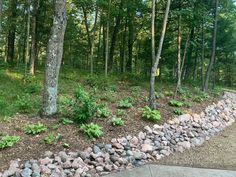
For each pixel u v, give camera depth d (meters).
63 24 4.02
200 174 3.38
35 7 6.86
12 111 4.11
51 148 3.32
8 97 4.72
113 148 3.62
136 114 4.66
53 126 3.72
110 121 4.18
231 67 15.37
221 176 3.35
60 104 4.56
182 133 4.53
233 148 4.39
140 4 7.94
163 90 6.66
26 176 2.84
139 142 3.93
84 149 3.44
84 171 3.15
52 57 4.00
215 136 4.90
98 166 3.29
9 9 7.95
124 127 4.12
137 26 10.09
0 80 5.71
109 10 7.25
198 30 8.52
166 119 4.72
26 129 3.57
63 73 7.34
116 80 7.33
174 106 5.41
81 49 11.70
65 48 10.83
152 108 4.88
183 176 3.29
